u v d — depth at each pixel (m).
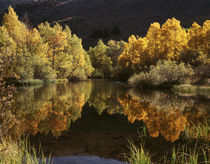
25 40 30.52
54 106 10.37
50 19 153.25
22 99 12.68
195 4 134.38
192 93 14.62
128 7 150.50
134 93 15.66
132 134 5.68
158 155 4.10
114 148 4.55
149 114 8.37
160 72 19.27
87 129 6.22
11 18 33.97
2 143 4.54
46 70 29.11
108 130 6.14
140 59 31.62
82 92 16.88
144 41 33.62
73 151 4.32
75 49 39.97
